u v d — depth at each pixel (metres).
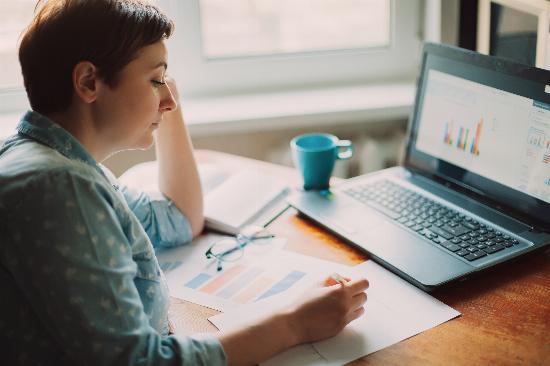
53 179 0.66
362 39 1.77
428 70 1.17
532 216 0.99
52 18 0.71
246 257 1.01
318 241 1.05
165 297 0.84
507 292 0.87
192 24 1.67
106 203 0.70
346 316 0.81
